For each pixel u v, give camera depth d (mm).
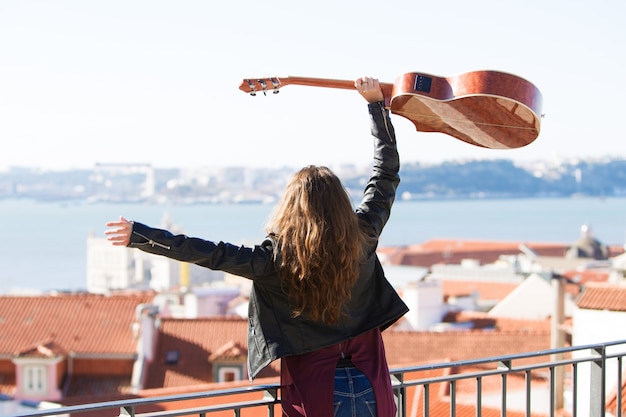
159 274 92938
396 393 4441
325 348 3463
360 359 3512
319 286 3346
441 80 3898
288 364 3523
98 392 32938
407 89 3879
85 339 35500
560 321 24438
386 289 3596
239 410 3865
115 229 3273
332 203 3426
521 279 73125
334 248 3371
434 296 47500
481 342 29297
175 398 3668
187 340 33875
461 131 4195
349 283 3400
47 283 194500
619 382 5582
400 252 112562
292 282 3361
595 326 18688
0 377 34594
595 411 5395
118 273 109625
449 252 111438
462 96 3826
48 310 38312
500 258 109688
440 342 29281
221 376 32188
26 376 34125
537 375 18125
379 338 3605
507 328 43594
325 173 3508
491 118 3988
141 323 33531
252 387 3910
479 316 46250
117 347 35031
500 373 4809
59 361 34219
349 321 3479
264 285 3441
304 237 3357
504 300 50969
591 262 101812
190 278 90062
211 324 34656
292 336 3420
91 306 38250
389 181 3844
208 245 3365
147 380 32625
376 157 3891
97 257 111375
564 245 121562
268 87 3877
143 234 3285
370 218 3709
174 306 51375
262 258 3395
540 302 50031
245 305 49000
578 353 18281
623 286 19250
